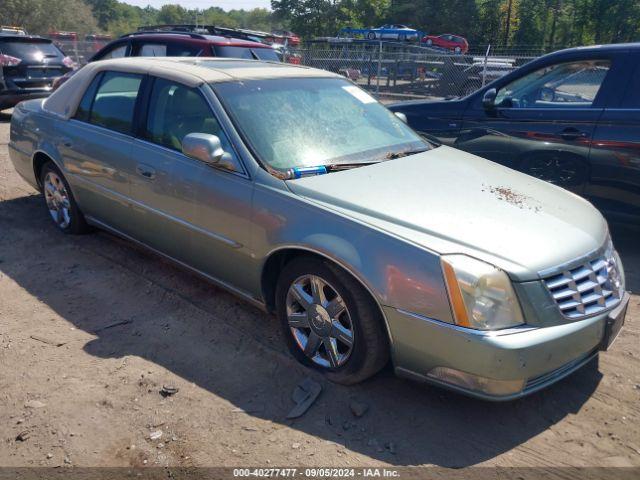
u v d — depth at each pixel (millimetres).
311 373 3215
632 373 3330
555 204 3375
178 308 3941
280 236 3146
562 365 2750
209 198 3520
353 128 3984
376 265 2787
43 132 5008
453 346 2617
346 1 59219
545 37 49844
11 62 11531
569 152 5242
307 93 4066
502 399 2631
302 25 60062
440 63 16812
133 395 3014
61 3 50344
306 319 3195
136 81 4238
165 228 3932
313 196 3139
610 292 2977
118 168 4195
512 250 2756
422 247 2723
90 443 2678
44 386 3070
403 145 4051
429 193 3238
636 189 4969
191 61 4344
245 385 3127
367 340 2895
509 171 3980
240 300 4062
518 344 2555
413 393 3080
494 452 2689
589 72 5234
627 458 2668
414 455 2652
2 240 5102
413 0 53688
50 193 5223
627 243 5547
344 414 2912
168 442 2691
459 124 5938
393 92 18172
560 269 2760
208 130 3639
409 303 2703
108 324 3727
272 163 3396
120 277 4398
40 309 3906
